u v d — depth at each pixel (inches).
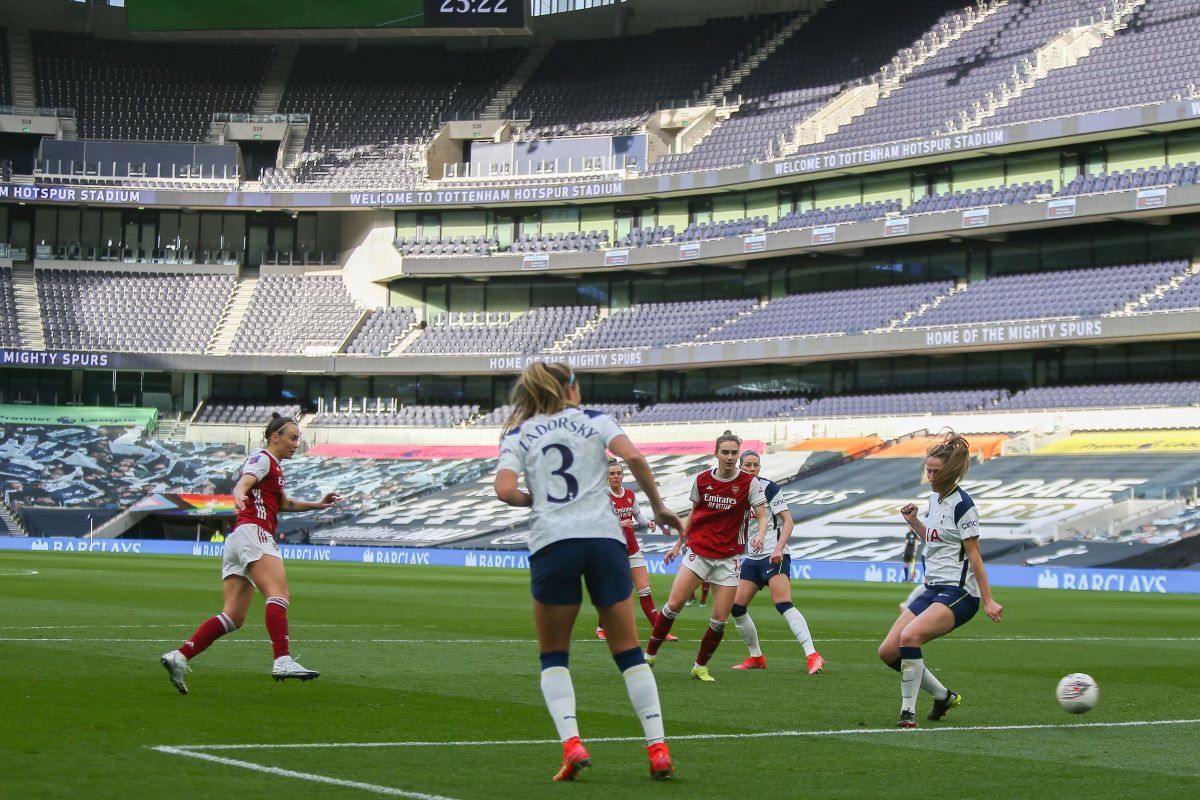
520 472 419.2
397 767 430.6
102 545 3053.6
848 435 3036.4
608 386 3582.7
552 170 3649.1
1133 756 481.4
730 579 720.3
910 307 3083.2
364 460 3476.9
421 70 4033.0
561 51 4003.4
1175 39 2999.5
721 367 3412.9
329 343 3663.9
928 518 565.0
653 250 3385.8
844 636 1042.1
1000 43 3314.5
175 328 3678.6
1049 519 2329.0
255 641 887.1
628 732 521.3
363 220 3804.1
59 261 3750.0
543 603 412.5
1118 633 1111.0
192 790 384.5
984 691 684.1
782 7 3880.4
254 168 3868.1
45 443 3457.2
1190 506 2262.6
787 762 458.3
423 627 1056.2
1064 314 2812.5
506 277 3737.7
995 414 2844.5
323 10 3567.9
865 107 3398.1
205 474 3412.9
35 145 3796.8
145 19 3636.8
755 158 3403.1
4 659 722.2
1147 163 2876.5
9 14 3986.2
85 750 445.7
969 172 3120.1
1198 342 2787.9
